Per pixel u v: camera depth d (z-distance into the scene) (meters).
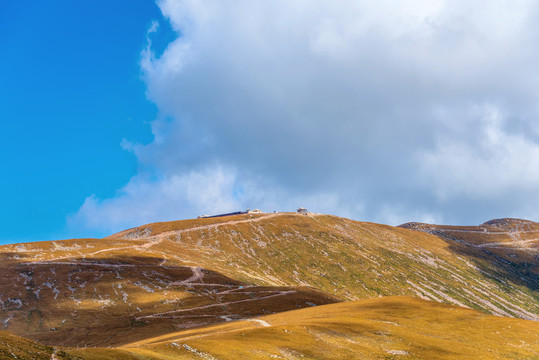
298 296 154.62
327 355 67.00
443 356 73.62
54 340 110.50
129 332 113.00
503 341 87.56
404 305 112.88
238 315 127.94
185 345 60.38
